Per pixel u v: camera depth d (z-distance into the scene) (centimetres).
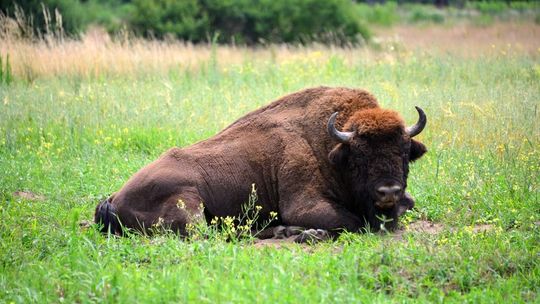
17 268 1666
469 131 2645
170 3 6994
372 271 1622
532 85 3362
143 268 1666
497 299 1487
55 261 1702
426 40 6312
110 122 3064
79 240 1809
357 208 1991
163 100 3312
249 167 2050
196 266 1616
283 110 2120
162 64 4309
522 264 1655
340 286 1519
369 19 9725
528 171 2252
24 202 2184
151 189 1966
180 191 1966
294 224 1986
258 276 1548
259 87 3672
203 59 4572
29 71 4128
